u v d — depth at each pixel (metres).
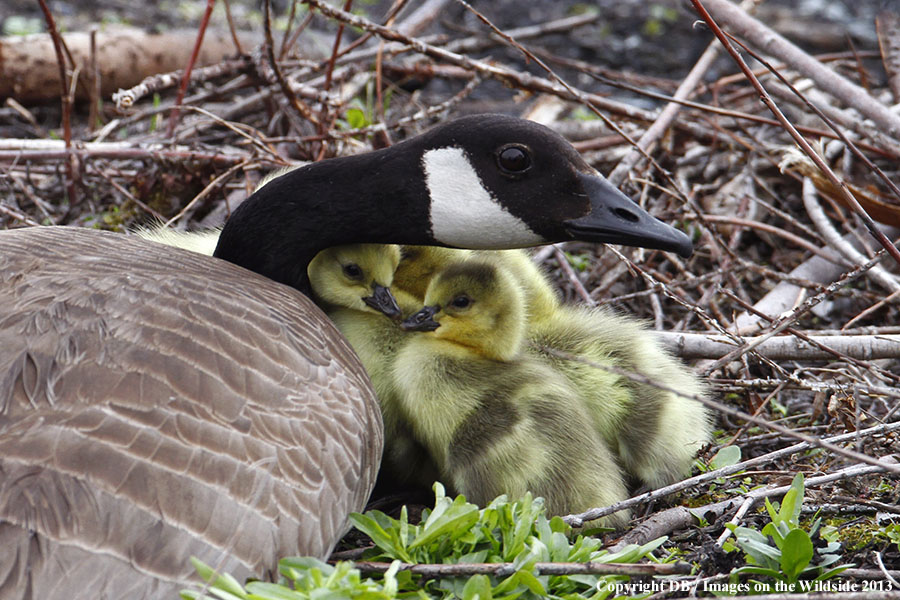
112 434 6.99
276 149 15.98
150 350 7.56
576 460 9.89
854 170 16.39
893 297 12.64
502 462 9.83
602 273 14.30
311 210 10.32
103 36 19.52
